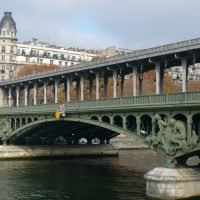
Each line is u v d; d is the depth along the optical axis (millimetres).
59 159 91125
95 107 58125
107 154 97188
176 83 128500
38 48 192000
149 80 117625
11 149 89312
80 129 86250
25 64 178375
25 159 89875
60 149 93250
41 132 87750
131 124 53188
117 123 56562
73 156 94312
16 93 107625
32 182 58625
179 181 42938
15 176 64062
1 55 174625
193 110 43125
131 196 48219
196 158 83812
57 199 47938
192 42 49688
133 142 119062
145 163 81625
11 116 90125
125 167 75250
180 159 46062
